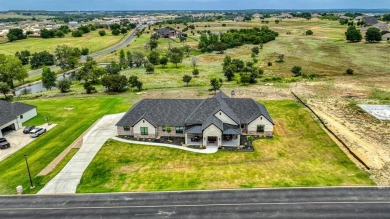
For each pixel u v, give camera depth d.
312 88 86.19
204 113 55.00
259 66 120.62
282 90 85.00
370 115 63.72
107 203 36.62
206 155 48.44
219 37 196.12
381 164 43.84
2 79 102.94
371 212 33.47
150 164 46.06
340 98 76.06
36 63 147.12
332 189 38.03
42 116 70.00
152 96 83.75
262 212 34.00
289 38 195.38
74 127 62.34
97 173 44.00
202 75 110.00
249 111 56.50
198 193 38.06
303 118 62.84
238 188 38.91
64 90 96.88
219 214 33.91
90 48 191.25
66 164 46.78
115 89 92.75
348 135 53.91
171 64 135.25
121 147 52.03
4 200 37.84
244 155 48.12
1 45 198.12
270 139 53.72
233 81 99.44
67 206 36.28
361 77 97.50
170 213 34.38
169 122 55.12
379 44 156.12
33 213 35.06
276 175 41.88
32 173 44.44
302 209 34.25
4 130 61.97
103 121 64.56
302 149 49.69
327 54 139.50
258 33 194.50
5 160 49.03
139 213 34.53
